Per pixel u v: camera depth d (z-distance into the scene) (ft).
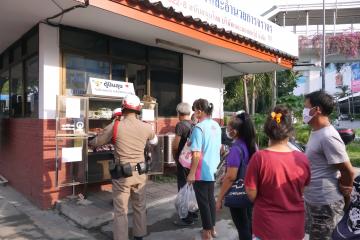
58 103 18.75
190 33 21.01
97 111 21.25
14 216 18.39
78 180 19.85
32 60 21.42
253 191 8.75
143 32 21.01
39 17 18.26
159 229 16.72
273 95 49.96
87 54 21.12
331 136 9.93
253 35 27.22
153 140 15.53
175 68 26.91
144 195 14.79
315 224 10.29
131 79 23.89
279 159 8.62
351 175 9.83
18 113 24.40
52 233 16.11
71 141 19.58
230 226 17.13
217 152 14.79
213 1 23.06
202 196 14.49
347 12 90.22
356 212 9.09
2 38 23.35
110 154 21.57
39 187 19.66
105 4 16.16
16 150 24.02
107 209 18.26
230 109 69.72
